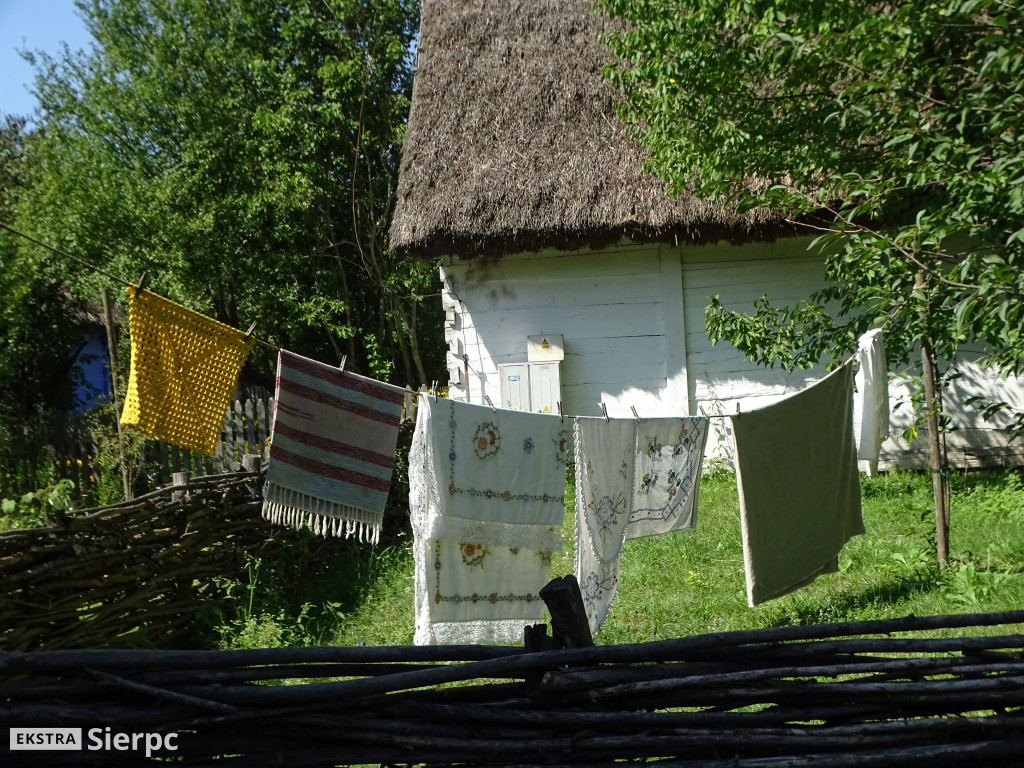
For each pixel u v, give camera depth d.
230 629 5.23
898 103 5.69
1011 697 2.72
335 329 14.48
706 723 2.71
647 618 5.32
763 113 6.70
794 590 5.09
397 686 2.67
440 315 17.52
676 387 9.56
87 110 14.09
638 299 9.62
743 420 4.70
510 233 8.90
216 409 3.91
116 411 8.33
